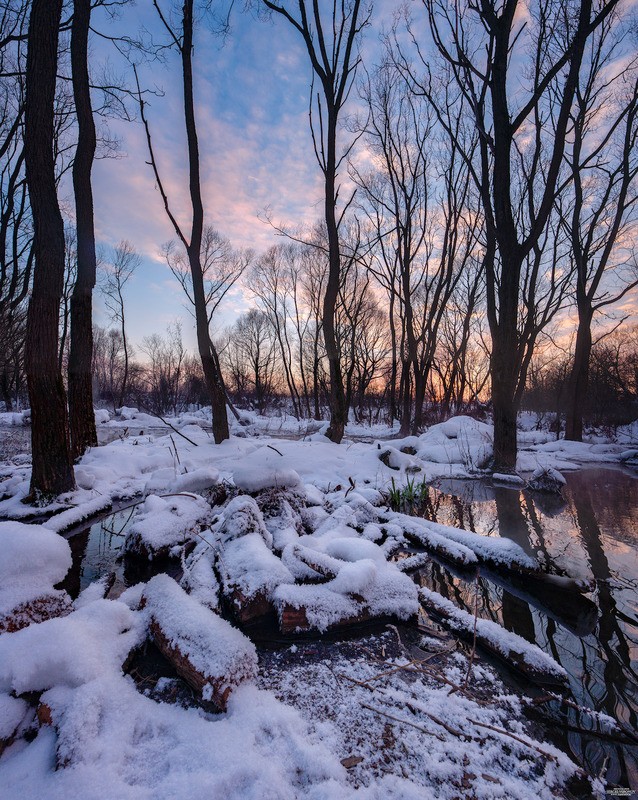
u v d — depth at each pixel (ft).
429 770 5.24
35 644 6.22
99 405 133.90
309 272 103.86
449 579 12.25
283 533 12.28
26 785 4.65
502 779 5.21
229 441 30.63
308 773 5.01
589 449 44.16
